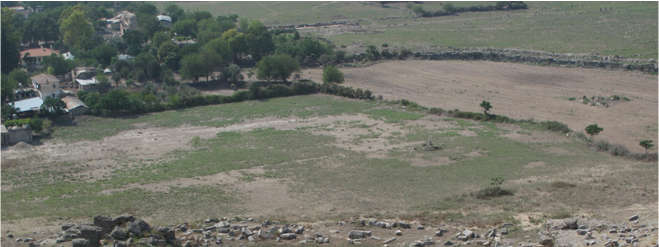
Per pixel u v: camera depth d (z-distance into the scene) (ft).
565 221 224.12
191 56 621.31
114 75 613.52
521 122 460.14
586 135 429.79
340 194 302.66
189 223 242.99
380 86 613.52
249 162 371.35
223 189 315.17
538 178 321.73
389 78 649.61
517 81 622.95
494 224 236.43
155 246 186.80
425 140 419.13
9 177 346.33
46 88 521.65
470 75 655.35
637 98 539.29
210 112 513.45
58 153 398.01
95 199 299.38
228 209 278.87
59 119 478.18
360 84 622.95
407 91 589.32
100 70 647.97
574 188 298.76
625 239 197.26
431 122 470.80
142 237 188.85
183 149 407.44
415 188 311.06
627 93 558.56
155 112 514.68
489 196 289.12
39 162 377.30
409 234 221.66
